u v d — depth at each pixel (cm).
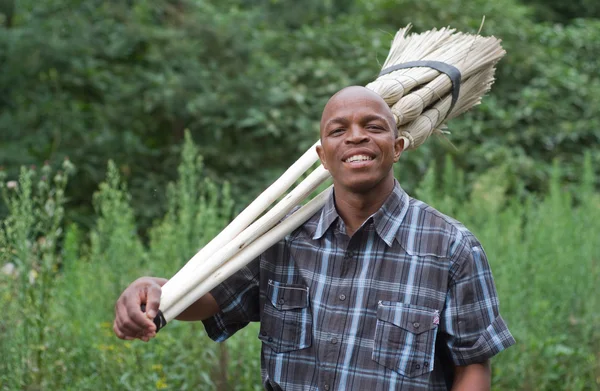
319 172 229
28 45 748
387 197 221
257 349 410
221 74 798
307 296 221
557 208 573
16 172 683
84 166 723
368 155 212
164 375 394
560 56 994
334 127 215
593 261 512
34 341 370
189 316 232
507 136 872
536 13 1125
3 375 349
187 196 475
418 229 219
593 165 859
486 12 962
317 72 826
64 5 789
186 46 804
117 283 431
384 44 871
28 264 376
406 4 939
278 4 956
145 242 711
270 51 880
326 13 966
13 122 738
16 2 786
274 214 225
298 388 220
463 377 218
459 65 256
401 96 245
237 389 396
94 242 462
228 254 222
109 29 807
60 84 784
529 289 476
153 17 854
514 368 428
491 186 644
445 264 215
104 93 798
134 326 209
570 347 464
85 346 397
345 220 223
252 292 234
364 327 215
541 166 841
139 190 729
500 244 505
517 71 945
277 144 800
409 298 214
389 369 212
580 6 1141
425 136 246
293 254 226
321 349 217
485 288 217
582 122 888
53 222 420
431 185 522
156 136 800
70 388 368
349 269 220
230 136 794
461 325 213
